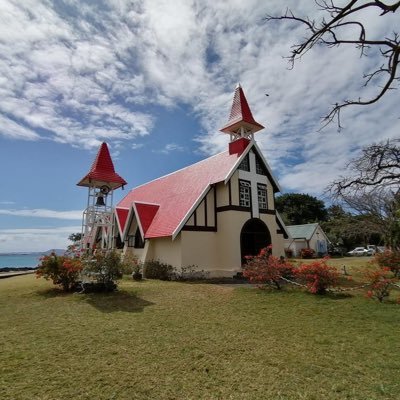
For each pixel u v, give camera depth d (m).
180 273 16.81
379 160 7.43
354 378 4.77
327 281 11.15
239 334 6.97
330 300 10.12
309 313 8.74
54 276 12.40
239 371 5.05
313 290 11.01
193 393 4.35
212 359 5.54
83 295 11.58
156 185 26.67
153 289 12.86
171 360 5.49
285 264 12.92
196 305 9.98
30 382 4.66
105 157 17.30
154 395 4.30
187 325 7.70
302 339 6.61
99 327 7.50
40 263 12.60
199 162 23.50
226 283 15.10
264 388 4.48
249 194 19.72
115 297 11.24
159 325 7.68
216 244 18.66
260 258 13.56
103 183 16.89
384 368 5.10
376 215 16.38
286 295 11.09
